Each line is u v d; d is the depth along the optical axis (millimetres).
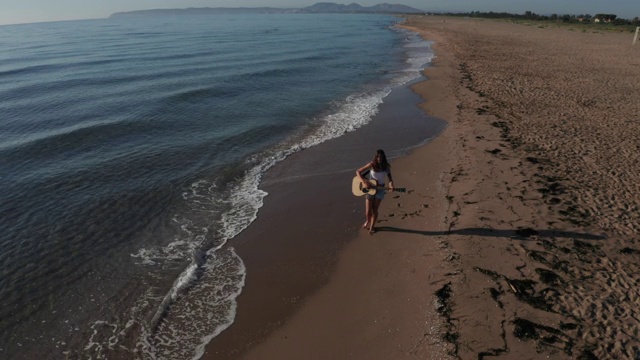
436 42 48625
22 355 5945
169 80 26156
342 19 175500
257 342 5949
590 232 7531
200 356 5762
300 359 5570
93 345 6051
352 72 28859
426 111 17703
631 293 5949
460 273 6660
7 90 23719
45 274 7711
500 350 5137
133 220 9531
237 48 46781
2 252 8352
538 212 8289
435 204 9281
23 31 113375
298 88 23547
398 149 13359
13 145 14266
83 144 14375
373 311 6285
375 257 7656
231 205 10133
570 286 6164
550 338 5250
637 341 5113
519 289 6160
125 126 16281
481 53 35219
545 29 66688
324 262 7691
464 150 12273
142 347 5977
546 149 11859
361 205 9766
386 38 61062
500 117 15492
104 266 7910
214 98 21031
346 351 5613
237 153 13555
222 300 6848
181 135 15352
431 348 5367
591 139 12555
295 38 62406
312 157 13062
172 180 11547
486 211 8469
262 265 7730
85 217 9664
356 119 17078
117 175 11883
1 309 6824
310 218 9320
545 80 22094
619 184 9414
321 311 6445
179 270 7754
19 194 10758
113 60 37250
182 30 95188
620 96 17984
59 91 23391
